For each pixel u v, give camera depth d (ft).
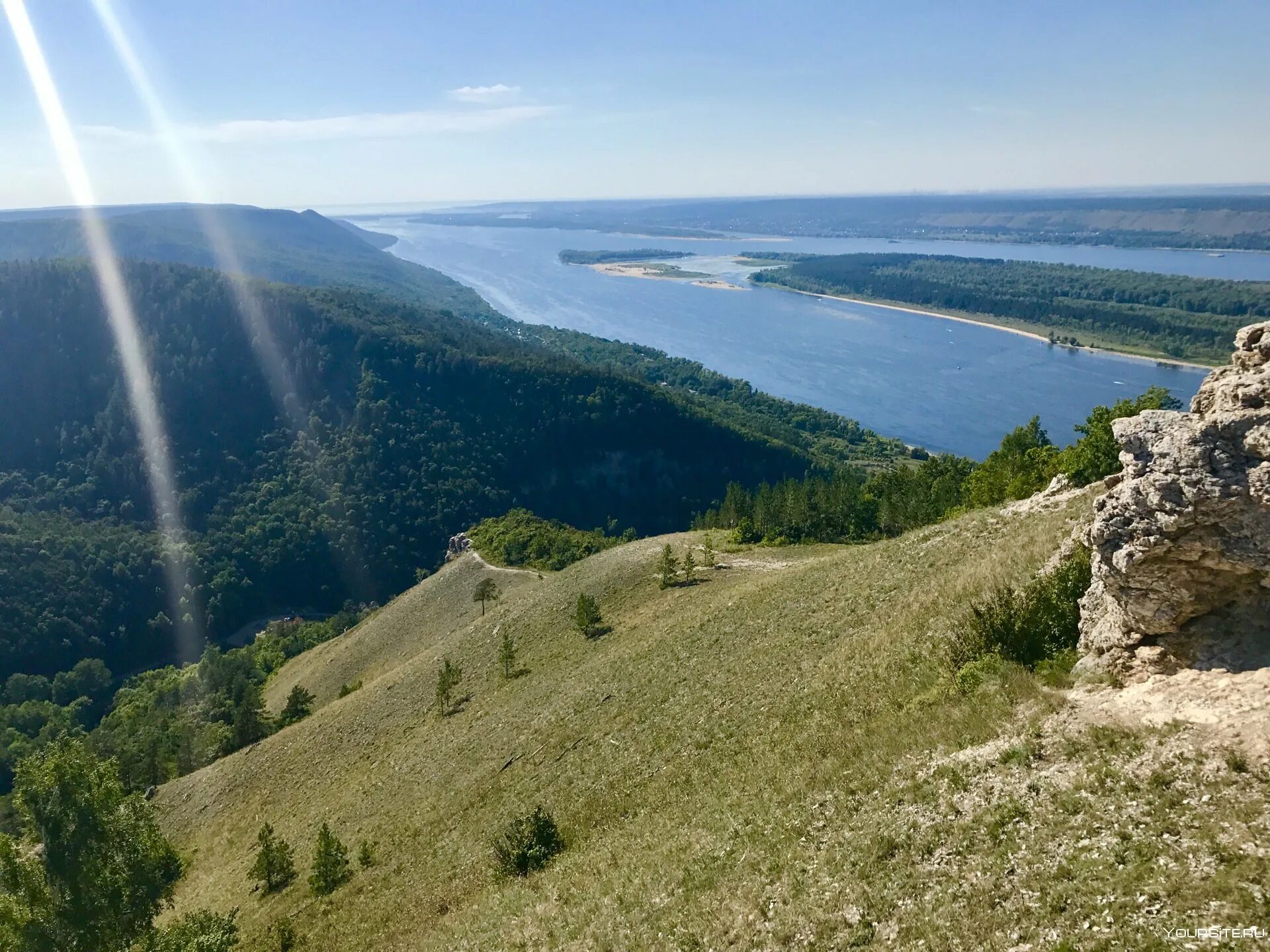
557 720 126.11
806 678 85.97
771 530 281.54
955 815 44.50
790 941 42.01
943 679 62.49
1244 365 45.98
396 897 90.89
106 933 76.54
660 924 50.21
